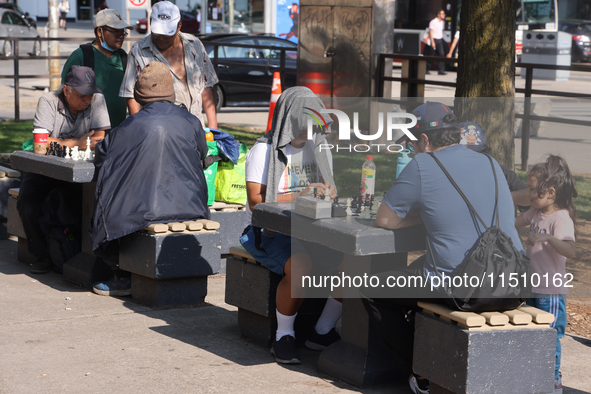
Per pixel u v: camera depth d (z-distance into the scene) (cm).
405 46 2027
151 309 473
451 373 307
